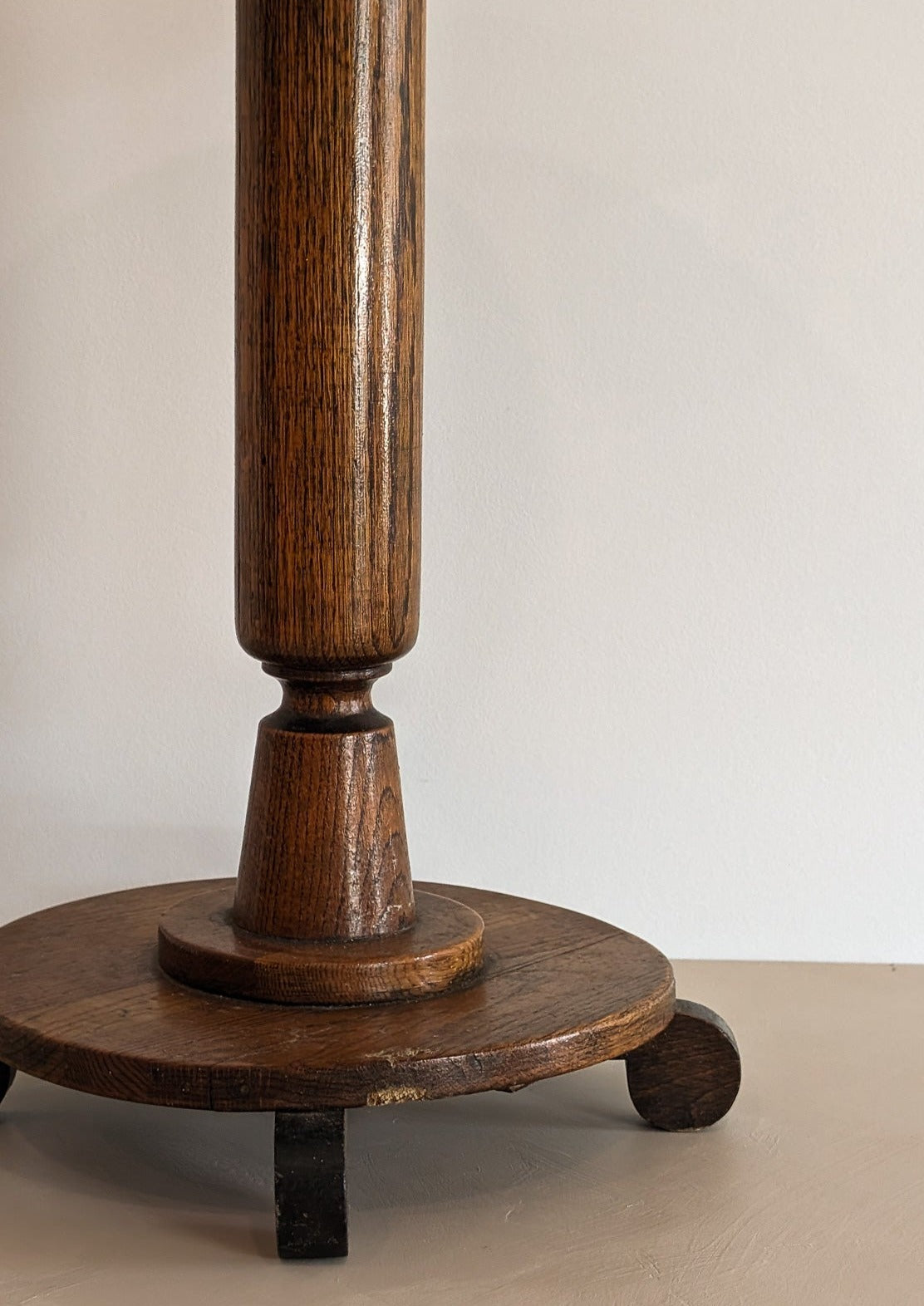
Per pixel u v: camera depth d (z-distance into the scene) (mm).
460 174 1330
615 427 1353
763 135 1323
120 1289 818
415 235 962
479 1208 924
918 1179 970
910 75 1316
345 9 912
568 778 1394
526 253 1336
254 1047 852
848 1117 1066
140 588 1365
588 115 1325
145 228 1329
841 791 1391
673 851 1402
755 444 1353
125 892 1194
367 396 941
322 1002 923
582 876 1406
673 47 1318
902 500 1355
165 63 1316
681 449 1354
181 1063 826
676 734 1388
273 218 928
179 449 1351
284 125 920
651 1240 883
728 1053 1024
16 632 1366
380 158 930
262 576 958
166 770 1388
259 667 1375
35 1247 865
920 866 1398
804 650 1374
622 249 1336
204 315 1339
